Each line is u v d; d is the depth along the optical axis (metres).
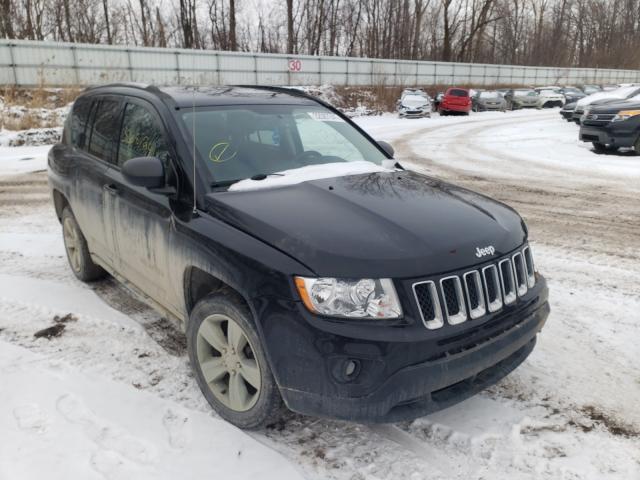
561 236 6.85
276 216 2.78
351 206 2.91
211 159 3.29
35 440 2.72
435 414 3.04
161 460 2.60
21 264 5.52
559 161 13.26
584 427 2.94
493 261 2.73
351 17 46.69
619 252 6.19
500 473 2.58
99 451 2.65
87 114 4.71
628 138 13.66
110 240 4.04
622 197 9.15
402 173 3.73
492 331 2.65
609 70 61.03
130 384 3.29
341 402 2.41
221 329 2.97
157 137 3.50
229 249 2.72
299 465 2.62
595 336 4.05
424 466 2.62
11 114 19.61
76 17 35.44
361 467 2.61
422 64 41.62
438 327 2.48
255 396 2.75
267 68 32.91
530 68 51.88
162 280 3.41
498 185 10.19
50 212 7.93
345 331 2.37
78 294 4.69
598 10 72.56
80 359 3.58
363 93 35.31
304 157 3.78
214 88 4.13
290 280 2.47
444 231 2.73
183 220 3.07
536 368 3.56
